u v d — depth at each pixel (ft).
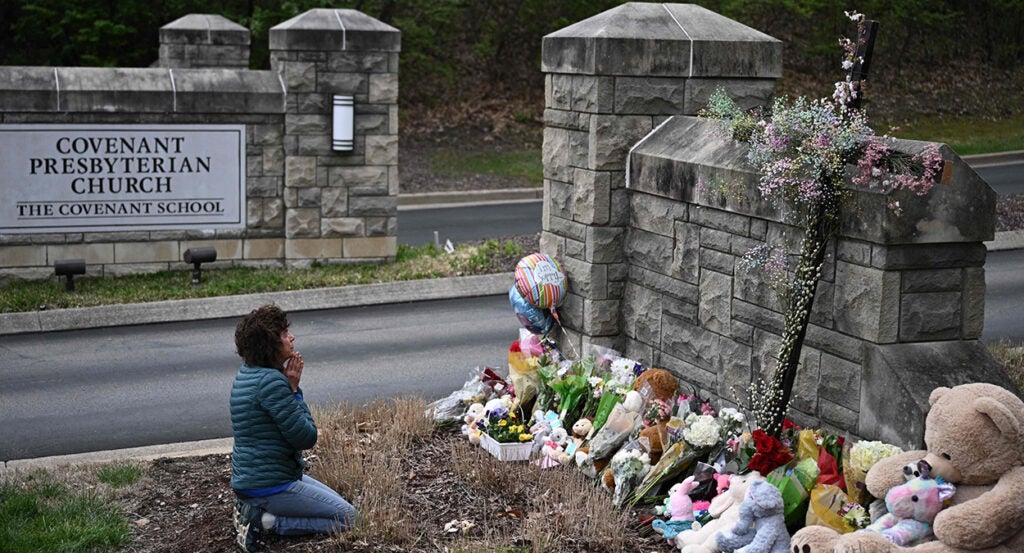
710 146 24.02
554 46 27.81
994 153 74.28
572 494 21.49
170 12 83.20
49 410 29.68
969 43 100.42
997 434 15.69
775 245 21.85
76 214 43.52
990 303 37.68
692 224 24.59
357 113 45.50
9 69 42.63
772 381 21.42
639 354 27.04
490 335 37.06
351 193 45.98
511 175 73.20
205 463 24.72
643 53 26.27
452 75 92.68
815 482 18.98
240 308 40.52
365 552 19.35
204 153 44.47
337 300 41.68
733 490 19.24
